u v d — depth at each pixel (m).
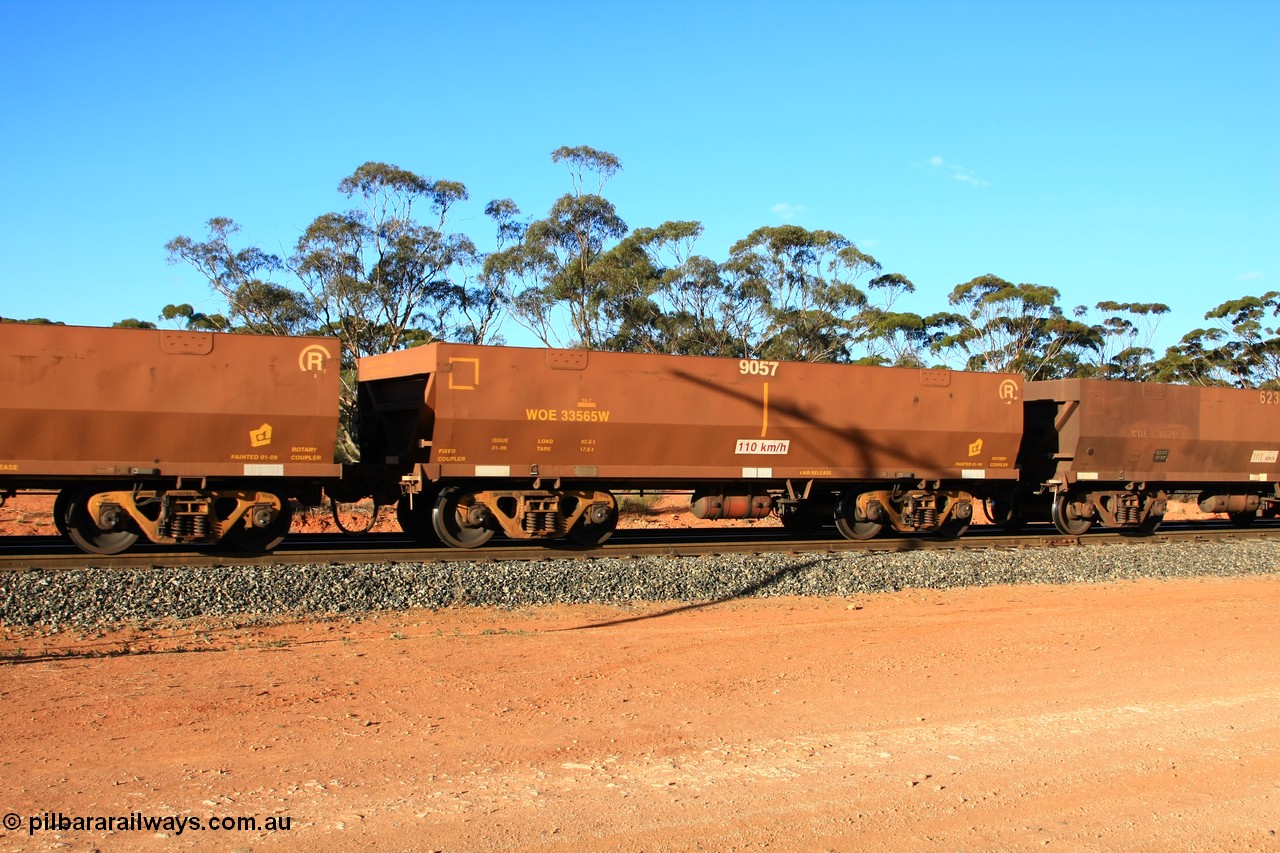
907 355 48.31
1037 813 5.67
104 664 9.02
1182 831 5.48
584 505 16.50
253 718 7.21
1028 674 9.03
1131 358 56.09
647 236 43.59
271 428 14.12
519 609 12.56
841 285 44.25
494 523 16.25
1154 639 10.86
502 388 15.54
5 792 5.68
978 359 50.81
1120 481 21.02
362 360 17.97
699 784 5.97
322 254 39.44
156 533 13.90
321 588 12.26
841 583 14.56
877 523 18.95
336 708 7.53
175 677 8.51
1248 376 53.19
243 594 11.87
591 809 5.55
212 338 13.82
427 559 14.65
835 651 9.98
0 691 7.92
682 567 14.38
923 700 8.03
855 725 7.29
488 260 41.94
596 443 16.22
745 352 43.62
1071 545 18.55
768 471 17.47
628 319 42.19
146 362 13.49
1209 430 21.67
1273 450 22.69
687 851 5.04
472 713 7.46
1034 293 48.78
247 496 14.39
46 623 10.87
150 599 11.51
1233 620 12.21
